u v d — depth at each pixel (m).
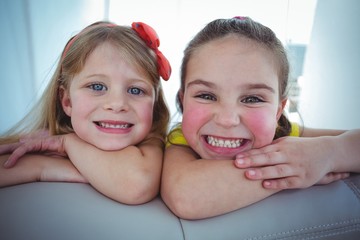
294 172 0.54
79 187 0.57
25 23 1.35
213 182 0.53
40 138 0.70
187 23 1.41
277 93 0.64
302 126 0.85
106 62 0.65
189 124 0.63
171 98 1.43
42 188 0.54
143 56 0.70
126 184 0.55
